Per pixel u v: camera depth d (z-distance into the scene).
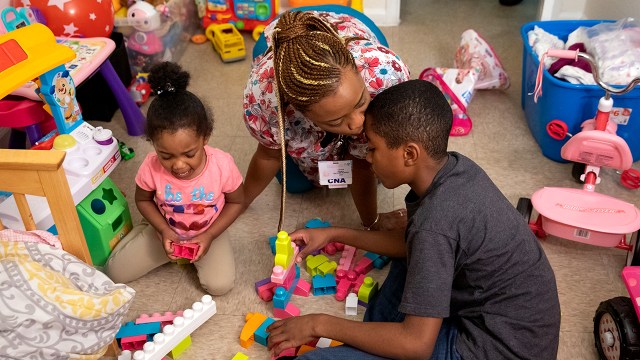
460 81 2.24
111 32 2.32
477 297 1.27
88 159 1.62
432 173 1.25
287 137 1.60
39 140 1.83
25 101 1.87
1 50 1.41
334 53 1.18
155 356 1.41
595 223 1.67
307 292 1.66
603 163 1.86
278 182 2.04
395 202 1.96
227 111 2.41
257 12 2.83
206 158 1.57
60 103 1.66
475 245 1.21
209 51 2.84
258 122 1.57
